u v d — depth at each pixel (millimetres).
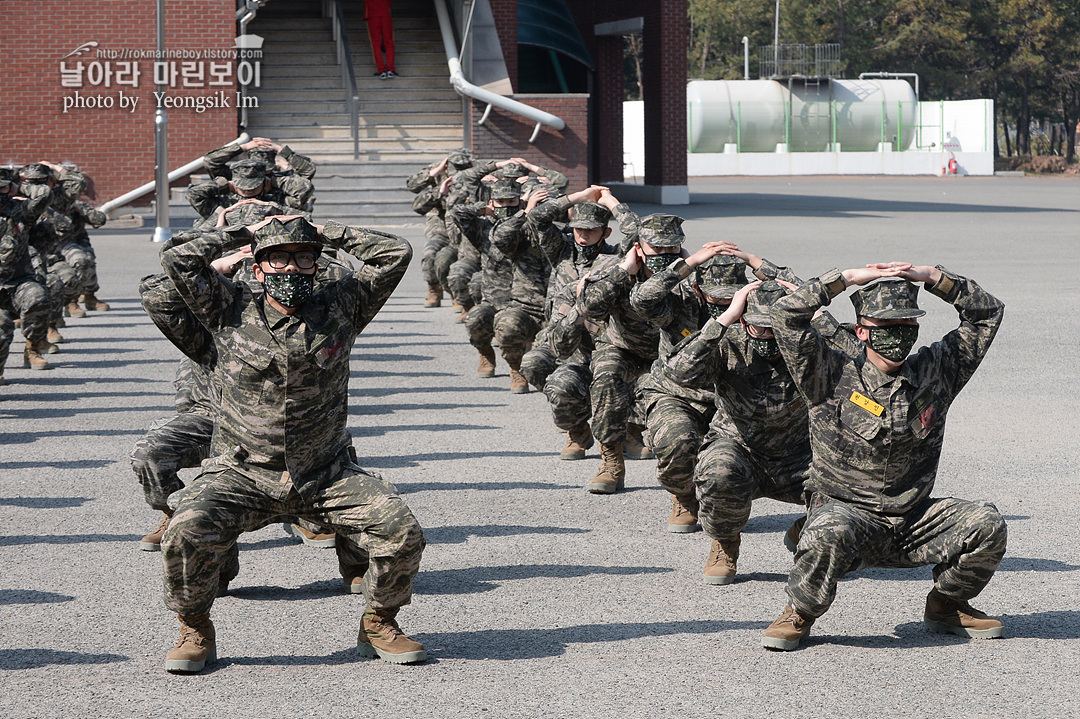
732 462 7371
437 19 38219
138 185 34188
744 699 5691
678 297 8508
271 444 6180
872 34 107125
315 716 5516
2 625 6816
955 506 6344
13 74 33500
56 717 5531
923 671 6051
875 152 83625
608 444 9836
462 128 35875
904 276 6234
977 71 107375
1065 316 19016
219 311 6227
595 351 10055
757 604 7160
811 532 6258
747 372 7461
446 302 22172
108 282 23406
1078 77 105938
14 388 14234
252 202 10711
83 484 10062
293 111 35469
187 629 6168
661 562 8016
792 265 24250
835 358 6434
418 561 6152
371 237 6312
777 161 82312
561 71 52188
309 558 8219
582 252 11141
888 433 6309
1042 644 6434
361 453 11227
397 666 6176
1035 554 8039
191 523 5961
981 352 6391
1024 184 69938
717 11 106312
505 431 12211
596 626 6781
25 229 14609
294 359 6090
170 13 33656
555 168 35906
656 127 46094
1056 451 10914
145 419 12594
